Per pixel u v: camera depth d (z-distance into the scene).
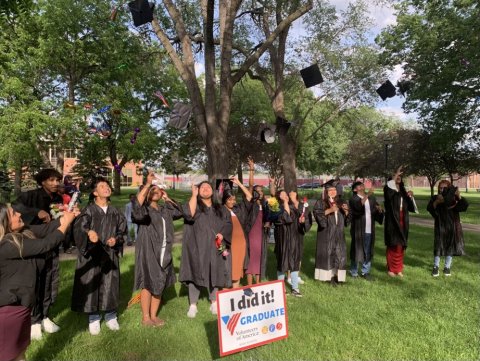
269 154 32.91
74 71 23.45
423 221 18.22
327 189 6.76
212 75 9.09
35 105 20.38
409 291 6.33
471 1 17.50
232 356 3.96
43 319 4.71
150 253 4.83
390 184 7.54
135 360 3.92
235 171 33.50
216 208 5.45
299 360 3.88
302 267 8.15
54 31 20.66
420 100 20.47
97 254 4.48
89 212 4.54
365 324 4.88
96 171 24.95
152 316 4.97
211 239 5.22
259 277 6.70
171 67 29.44
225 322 3.68
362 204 7.27
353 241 7.38
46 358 3.95
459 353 4.09
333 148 41.81
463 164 29.03
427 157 29.12
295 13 9.55
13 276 3.26
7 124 20.33
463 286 6.67
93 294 4.41
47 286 4.60
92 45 22.58
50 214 4.90
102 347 4.20
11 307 2.95
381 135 34.22
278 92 16.61
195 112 9.19
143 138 23.84
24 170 25.86
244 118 31.41
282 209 6.10
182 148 35.47
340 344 4.26
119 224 4.73
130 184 55.66
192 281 5.15
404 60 21.00
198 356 3.98
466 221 18.12
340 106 19.94
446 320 5.02
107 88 22.95
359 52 18.30
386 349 4.15
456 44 18.34
